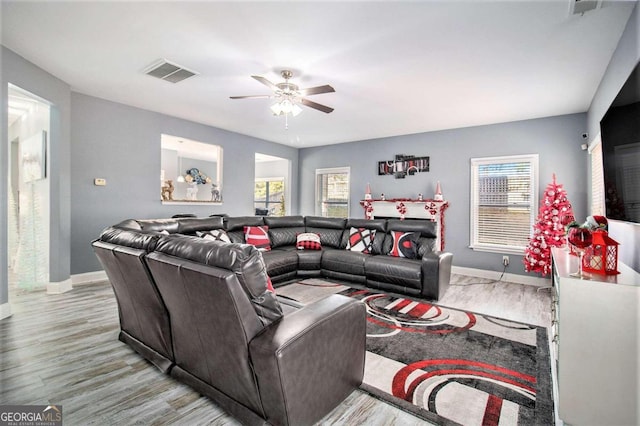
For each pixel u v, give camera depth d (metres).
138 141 4.58
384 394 1.80
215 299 1.38
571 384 1.55
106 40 2.65
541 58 2.81
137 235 1.98
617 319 1.47
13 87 2.96
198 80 3.46
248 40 2.59
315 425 1.53
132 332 2.31
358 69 3.09
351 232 4.79
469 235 5.20
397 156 6.07
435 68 3.05
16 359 2.12
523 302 3.62
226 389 1.60
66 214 3.75
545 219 4.10
